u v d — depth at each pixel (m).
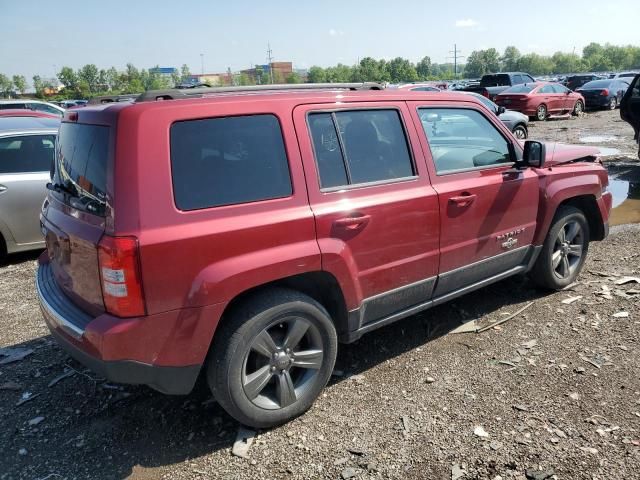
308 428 3.12
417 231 3.60
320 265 3.11
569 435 2.93
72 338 2.85
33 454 2.99
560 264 4.86
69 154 3.13
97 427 3.22
